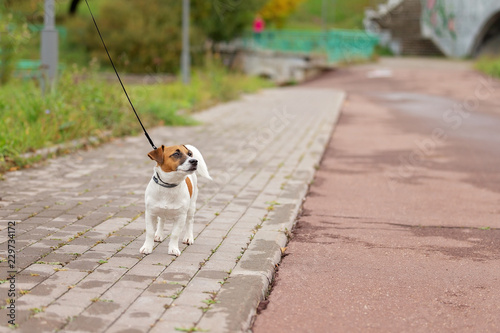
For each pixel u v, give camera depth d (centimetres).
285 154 1207
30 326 436
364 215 811
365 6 5425
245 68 4069
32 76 1920
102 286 514
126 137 1346
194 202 633
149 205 587
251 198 848
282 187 921
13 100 1341
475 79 2955
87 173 984
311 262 621
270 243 646
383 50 4419
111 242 636
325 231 733
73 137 1216
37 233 660
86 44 3906
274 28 5031
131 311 466
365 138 1485
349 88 2917
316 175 1062
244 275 547
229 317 458
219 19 3956
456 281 577
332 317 490
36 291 499
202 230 690
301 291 543
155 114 1580
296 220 779
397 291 548
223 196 856
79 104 1353
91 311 464
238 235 674
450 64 3778
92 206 782
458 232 739
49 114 1202
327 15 5503
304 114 1864
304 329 466
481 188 983
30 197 818
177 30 3716
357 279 576
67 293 497
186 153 563
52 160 1068
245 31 4159
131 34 3672
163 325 443
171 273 548
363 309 507
